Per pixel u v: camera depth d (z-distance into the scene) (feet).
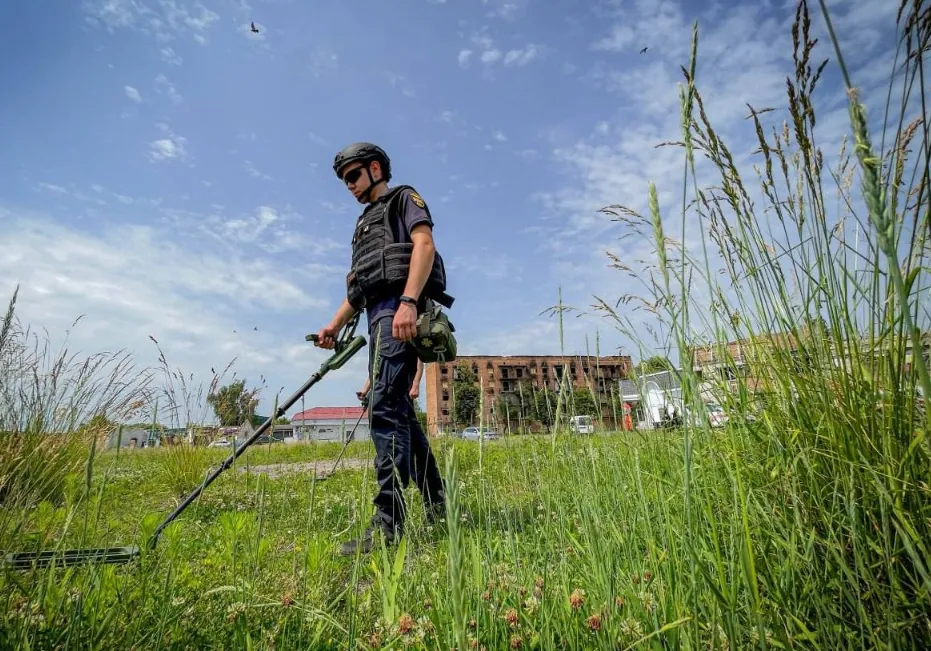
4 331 5.61
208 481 8.30
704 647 3.30
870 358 3.88
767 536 3.82
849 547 3.64
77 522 5.95
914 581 3.09
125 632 4.02
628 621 3.54
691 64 3.15
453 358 9.08
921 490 3.24
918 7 2.99
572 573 4.85
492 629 3.91
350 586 4.29
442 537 7.68
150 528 5.81
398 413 8.93
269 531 8.23
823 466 4.01
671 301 2.82
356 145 10.96
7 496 5.22
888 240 1.80
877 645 2.84
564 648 3.68
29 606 3.75
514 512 6.26
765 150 4.69
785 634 3.02
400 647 4.00
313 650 4.17
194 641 4.27
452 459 1.97
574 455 5.47
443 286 10.25
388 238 9.91
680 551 4.09
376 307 9.73
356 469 20.75
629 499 5.54
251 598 4.61
